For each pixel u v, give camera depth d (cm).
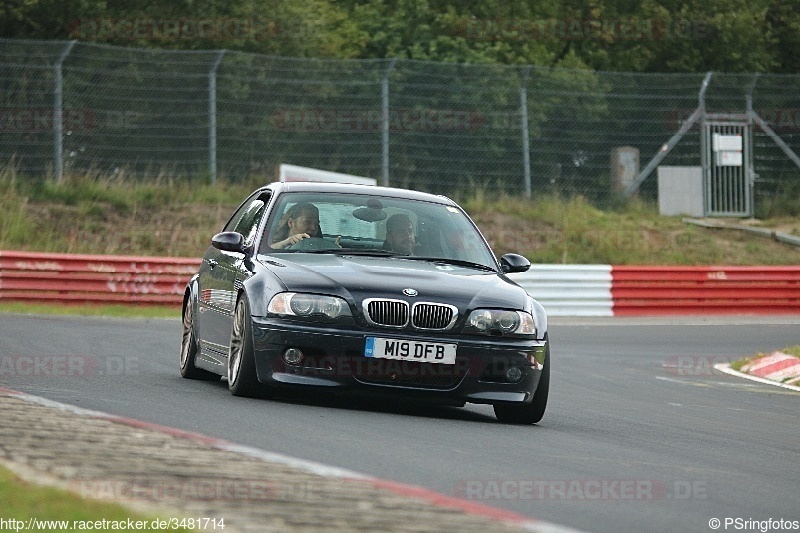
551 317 6588
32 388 2402
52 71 7638
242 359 2427
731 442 2425
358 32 9612
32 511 1228
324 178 7431
